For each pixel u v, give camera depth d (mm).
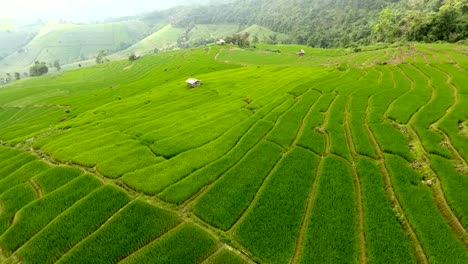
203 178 39844
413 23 176875
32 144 60469
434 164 38750
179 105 77625
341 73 88188
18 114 133125
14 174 46312
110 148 50500
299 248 29797
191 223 32531
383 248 28750
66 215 34719
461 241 29047
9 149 60344
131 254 29984
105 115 82312
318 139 48719
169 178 40125
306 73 94562
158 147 49438
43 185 41969
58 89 179000
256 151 45656
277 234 31078
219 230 31906
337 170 40562
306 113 59188
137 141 52969
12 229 34312
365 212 33188
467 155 39812
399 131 48625
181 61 198875
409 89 67375
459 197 33219
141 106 88062
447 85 66625
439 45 131000
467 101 55688
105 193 37562
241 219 33219
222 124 57719
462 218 30797
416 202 33469
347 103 62250
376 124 51250
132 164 44344
